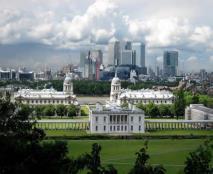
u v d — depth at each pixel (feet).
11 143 460.14
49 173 456.45
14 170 434.30
